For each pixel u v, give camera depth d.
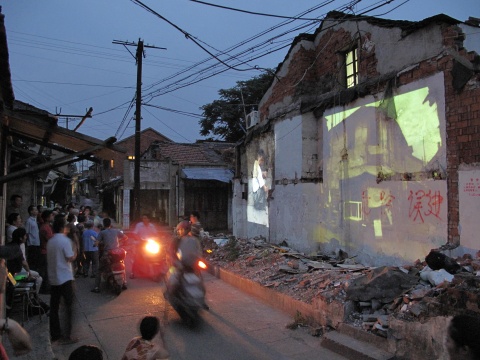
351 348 5.14
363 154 9.58
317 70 12.20
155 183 24.70
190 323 6.40
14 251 5.95
